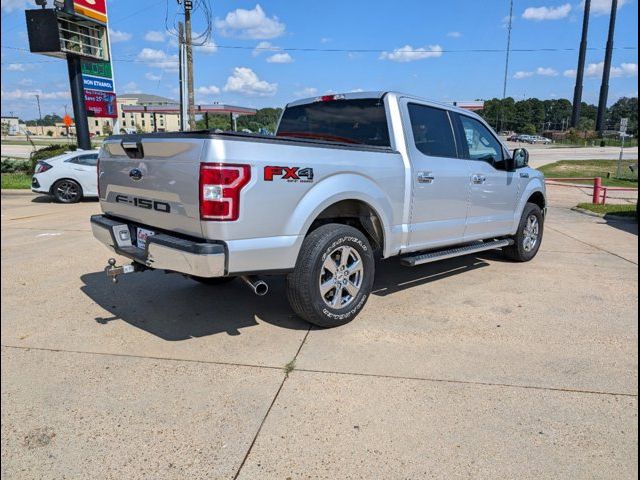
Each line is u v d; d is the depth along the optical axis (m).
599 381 3.29
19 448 2.56
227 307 4.64
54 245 7.25
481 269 6.21
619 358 3.64
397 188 4.42
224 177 3.18
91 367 3.43
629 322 4.37
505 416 2.87
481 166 5.48
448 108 5.21
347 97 4.93
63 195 12.55
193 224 3.34
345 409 2.93
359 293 4.23
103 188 4.38
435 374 3.36
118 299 4.84
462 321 4.35
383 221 4.31
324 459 2.48
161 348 3.74
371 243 4.74
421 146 4.77
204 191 3.18
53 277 5.57
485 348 3.79
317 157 3.74
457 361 3.56
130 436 2.66
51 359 3.55
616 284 5.56
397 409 2.93
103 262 6.26
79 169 12.62
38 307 4.61
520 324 4.29
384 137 4.57
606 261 6.72
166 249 3.43
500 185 5.80
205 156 3.17
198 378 3.29
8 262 6.23
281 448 2.57
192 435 2.67
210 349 3.73
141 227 4.00
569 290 5.31
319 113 5.18
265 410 2.91
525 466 2.44
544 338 3.99
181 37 23.42
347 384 3.22
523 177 6.25
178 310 4.55
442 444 2.60
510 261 6.68
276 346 3.78
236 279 5.55
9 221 9.51
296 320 4.32
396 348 3.77
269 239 3.47
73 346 3.77
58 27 14.99
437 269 6.18
